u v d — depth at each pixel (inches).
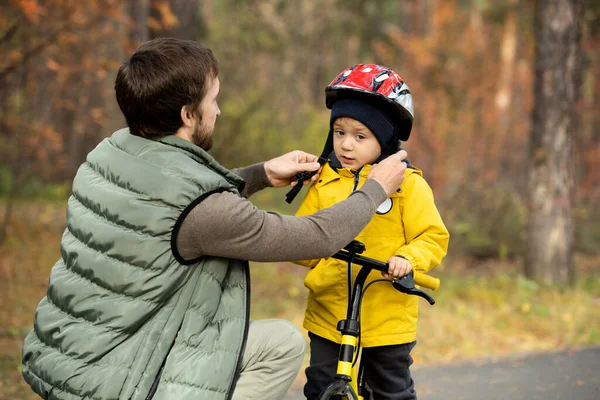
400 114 159.9
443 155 780.6
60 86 491.5
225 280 137.3
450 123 837.2
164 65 133.5
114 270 126.6
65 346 127.3
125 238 126.6
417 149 823.1
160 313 128.3
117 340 126.0
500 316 387.5
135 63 135.3
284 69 1258.6
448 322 370.0
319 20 1219.2
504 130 869.8
